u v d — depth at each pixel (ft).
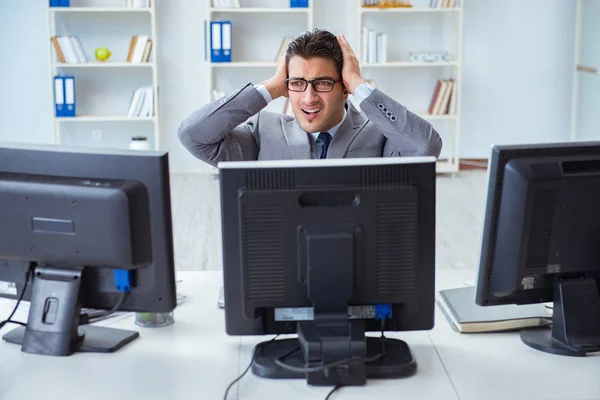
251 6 24.44
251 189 6.65
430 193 6.74
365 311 6.89
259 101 8.93
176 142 25.22
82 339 7.39
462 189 23.15
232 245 6.77
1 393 6.53
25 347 7.27
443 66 25.13
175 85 24.80
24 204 7.12
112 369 6.97
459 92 24.17
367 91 8.52
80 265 7.25
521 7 24.88
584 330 7.30
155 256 7.09
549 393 6.55
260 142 9.45
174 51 24.57
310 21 23.57
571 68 25.25
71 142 24.94
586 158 7.11
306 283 6.73
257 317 6.91
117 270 7.16
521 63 25.20
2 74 24.30
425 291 6.91
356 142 9.20
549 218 7.10
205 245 18.38
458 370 6.94
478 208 21.18
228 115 8.93
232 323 6.95
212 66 24.45
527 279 7.26
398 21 24.77
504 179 7.00
